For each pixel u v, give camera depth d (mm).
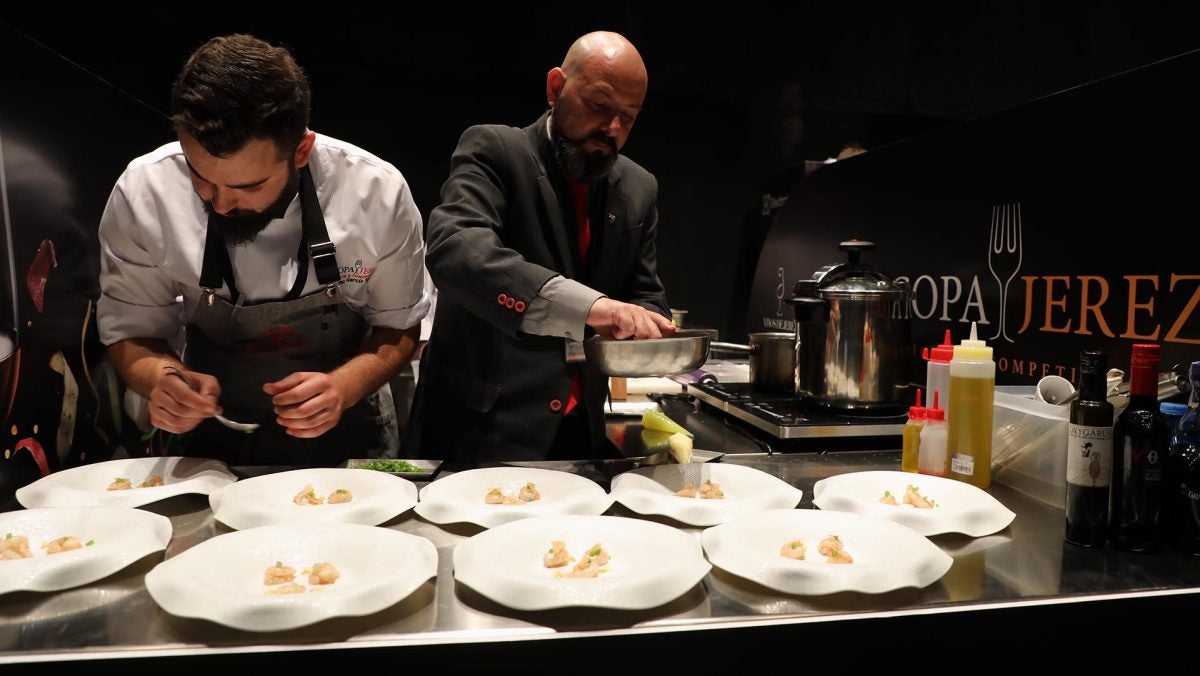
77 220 2111
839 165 3178
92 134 2223
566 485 1404
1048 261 2021
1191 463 1144
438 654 833
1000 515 1263
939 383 1636
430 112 4004
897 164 2771
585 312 1516
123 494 1301
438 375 2008
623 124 1788
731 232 4398
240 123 1228
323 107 3898
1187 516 1145
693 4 3711
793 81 3777
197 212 1680
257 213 1428
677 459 1698
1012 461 1533
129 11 3281
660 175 4312
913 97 3799
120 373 1698
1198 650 997
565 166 1824
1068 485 1208
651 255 2113
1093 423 1170
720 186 4359
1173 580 1038
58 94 2018
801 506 1396
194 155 1271
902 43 3770
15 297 1753
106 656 802
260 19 3445
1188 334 1604
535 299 1568
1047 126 2045
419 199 4043
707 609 926
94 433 2189
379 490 1346
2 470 1663
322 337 1849
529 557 1049
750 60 3760
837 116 3998
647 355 1444
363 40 3553
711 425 2256
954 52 3756
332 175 1731
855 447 1911
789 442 1883
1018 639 943
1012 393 1685
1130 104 1782
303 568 1028
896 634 910
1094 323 1861
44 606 928
